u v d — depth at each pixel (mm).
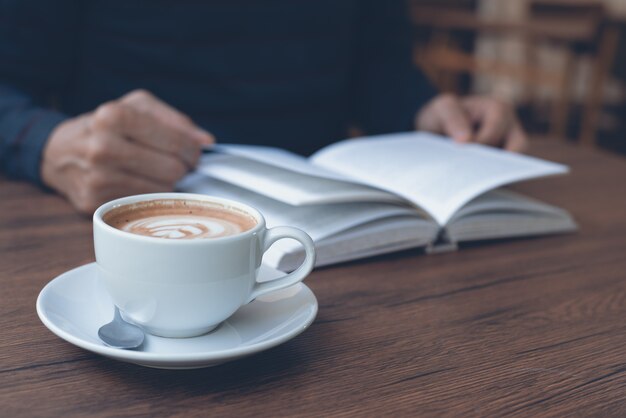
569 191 1140
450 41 4234
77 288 585
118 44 1343
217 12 1347
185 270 497
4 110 998
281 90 1450
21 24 1130
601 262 822
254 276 545
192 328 529
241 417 466
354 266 769
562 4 3881
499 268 788
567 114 3912
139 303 514
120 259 503
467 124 1238
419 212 832
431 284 730
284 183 809
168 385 500
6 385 488
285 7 1404
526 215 904
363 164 985
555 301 701
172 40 1343
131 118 865
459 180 881
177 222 549
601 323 653
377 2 1562
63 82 1290
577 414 491
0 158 983
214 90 1401
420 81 1449
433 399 501
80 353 540
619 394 522
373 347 580
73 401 473
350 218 774
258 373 525
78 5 1290
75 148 879
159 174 884
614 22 3635
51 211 895
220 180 948
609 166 1333
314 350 568
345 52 1536
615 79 4699
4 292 646
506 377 540
